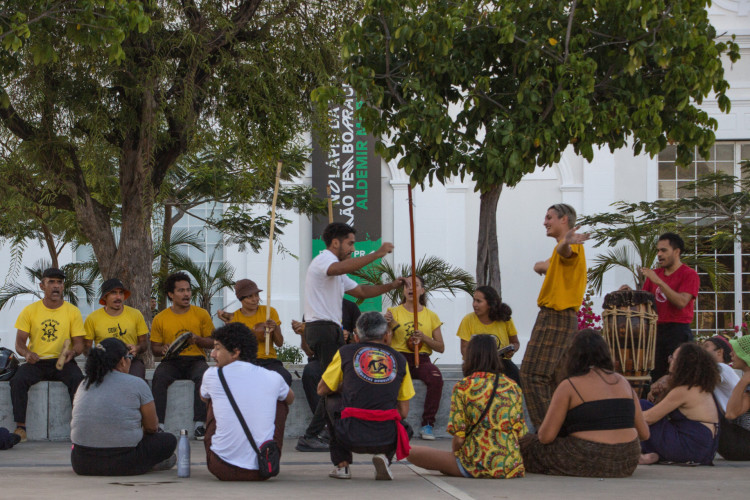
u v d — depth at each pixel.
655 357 7.66
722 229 14.86
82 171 11.08
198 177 15.30
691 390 6.42
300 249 19.39
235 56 10.36
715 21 19.06
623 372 7.10
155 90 9.77
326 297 6.94
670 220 14.77
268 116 10.35
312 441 7.62
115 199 13.33
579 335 5.71
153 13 9.75
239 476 5.51
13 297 18.55
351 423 5.62
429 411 8.34
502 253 19.19
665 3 7.93
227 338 5.70
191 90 9.63
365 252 18.92
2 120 9.89
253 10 10.40
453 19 7.62
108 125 9.90
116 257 10.23
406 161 8.02
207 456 5.61
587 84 7.64
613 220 14.91
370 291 7.65
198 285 16.19
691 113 8.19
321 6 10.76
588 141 7.95
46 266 19.19
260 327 8.27
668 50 7.78
